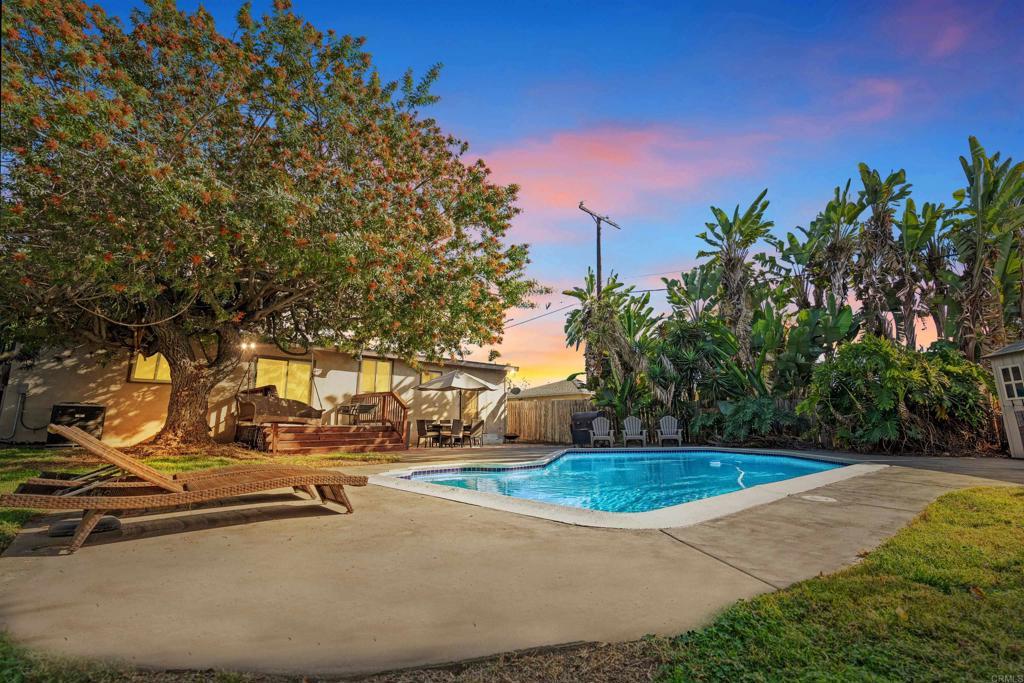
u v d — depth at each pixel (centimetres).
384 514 514
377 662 215
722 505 565
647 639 237
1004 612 258
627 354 1973
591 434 1811
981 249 1634
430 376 2022
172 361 1171
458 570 338
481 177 1167
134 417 1395
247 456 1154
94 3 852
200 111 935
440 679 204
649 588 304
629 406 1969
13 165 702
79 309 1057
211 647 225
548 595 293
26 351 1188
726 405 1750
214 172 834
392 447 1528
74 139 644
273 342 1478
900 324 2147
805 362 1759
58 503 364
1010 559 342
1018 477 792
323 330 1486
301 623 252
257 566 343
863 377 1412
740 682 200
